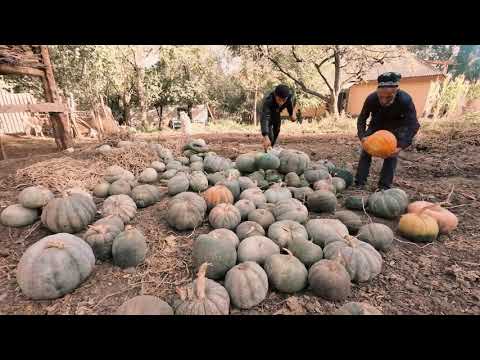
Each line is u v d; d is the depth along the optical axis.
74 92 17.25
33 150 10.23
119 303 2.47
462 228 3.66
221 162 5.60
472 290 2.63
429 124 10.58
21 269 2.47
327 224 3.24
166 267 2.90
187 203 3.54
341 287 2.45
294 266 2.56
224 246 2.72
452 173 5.73
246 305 2.39
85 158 5.67
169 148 7.03
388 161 4.57
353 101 25.34
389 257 3.11
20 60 6.88
